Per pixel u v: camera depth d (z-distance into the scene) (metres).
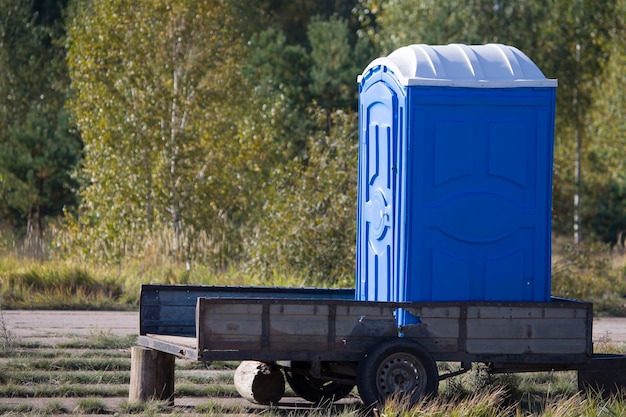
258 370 22.48
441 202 20.98
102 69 57.06
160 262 45.72
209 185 56.72
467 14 81.31
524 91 21.23
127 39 57.53
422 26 81.38
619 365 21.77
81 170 60.56
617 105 88.69
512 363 21.42
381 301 20.52
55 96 89.38
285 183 48.09
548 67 83.69
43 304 39.25
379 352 20.06
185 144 56.34
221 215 56.75
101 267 45.91
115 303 40.31
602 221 81.88
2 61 87.19
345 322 20.22
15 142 68.06
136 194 54.84
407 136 20.84
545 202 21.34
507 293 21.25
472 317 20.73
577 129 87.62
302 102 76.50
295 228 45.31
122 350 29.09
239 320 19.73
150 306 23.09
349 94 76.31
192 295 23.38
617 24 87.06
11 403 21.75
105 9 57.66
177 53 59.41
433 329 20.58
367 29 88.56
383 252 21.92
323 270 45.06
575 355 21.20
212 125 58.88
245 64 68.12
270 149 60.56
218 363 27.56
